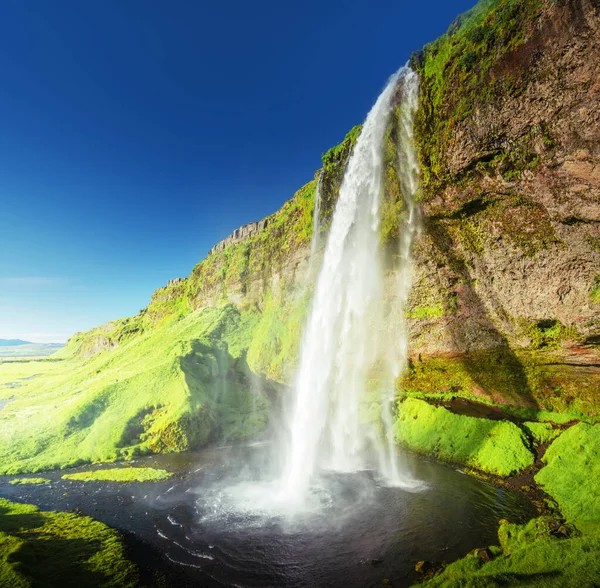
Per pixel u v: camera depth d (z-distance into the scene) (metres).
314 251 42.34
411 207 26.92
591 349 23.95
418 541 16.91
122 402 37.22
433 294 30.61
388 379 36.16
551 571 12.51
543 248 23.33
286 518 19.67
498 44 19.50
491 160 21.59
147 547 17.16
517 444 25.17
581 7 16.02
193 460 29.23
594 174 18.44
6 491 23.75
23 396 58.19
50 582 13.77
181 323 63.62
